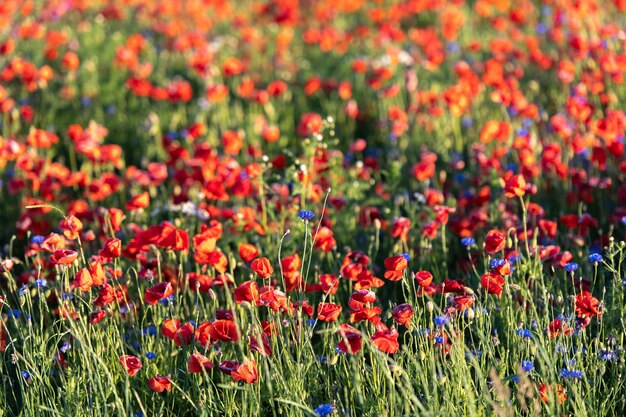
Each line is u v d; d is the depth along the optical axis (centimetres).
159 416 450
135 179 730
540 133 823
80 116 979
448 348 457
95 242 650
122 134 954
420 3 1209
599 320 506
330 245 550
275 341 452
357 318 451
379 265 643
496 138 751
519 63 1016
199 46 1063
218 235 529
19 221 661
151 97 1030
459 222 613
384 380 443
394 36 1105
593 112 830
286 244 595
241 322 479
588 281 539
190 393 474
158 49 1183
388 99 964
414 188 773
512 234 598
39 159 791
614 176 714
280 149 900
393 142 847
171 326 455
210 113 976
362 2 1292
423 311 484
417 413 398
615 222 612
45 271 567
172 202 707
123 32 1273
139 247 509
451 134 869
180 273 539
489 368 460
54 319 554
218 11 1284
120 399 432
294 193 626
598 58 907
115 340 494
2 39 1173
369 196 755
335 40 1149
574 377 434
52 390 454
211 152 696
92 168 848
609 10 1117
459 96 796
